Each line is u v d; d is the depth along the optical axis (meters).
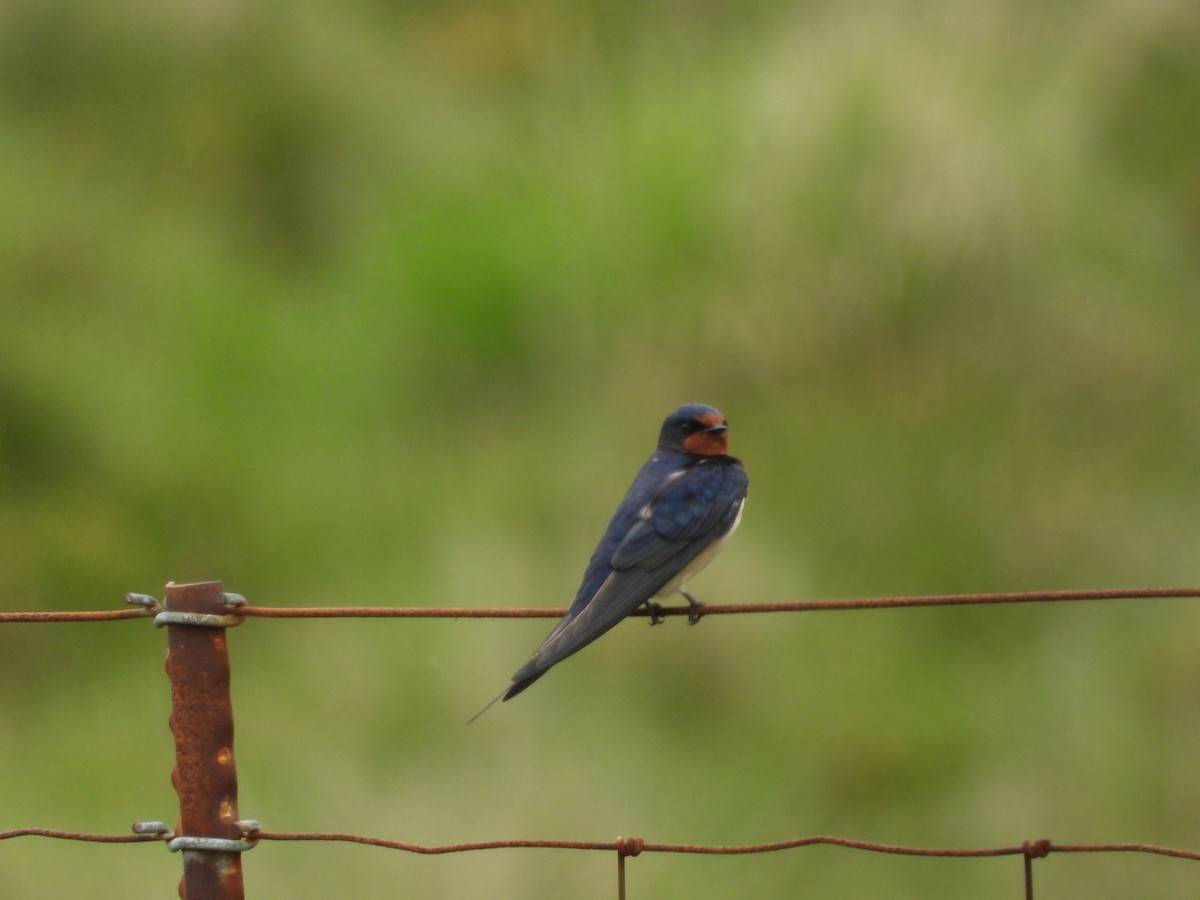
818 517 12.62
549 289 14.47
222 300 15.11
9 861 10.05
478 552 12.15
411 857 9.52
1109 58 15.09
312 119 17.97
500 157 16.58
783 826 10.77
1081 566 12.55
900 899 10.49
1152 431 13.27
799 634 11.92
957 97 13.59
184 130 17.81
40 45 17.97
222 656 4.79
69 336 14.16
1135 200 14.88
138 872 10.07
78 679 12.20
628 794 10.34
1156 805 10.83
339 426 14.44
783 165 13.50
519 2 18.42
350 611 5.05
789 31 15.09
